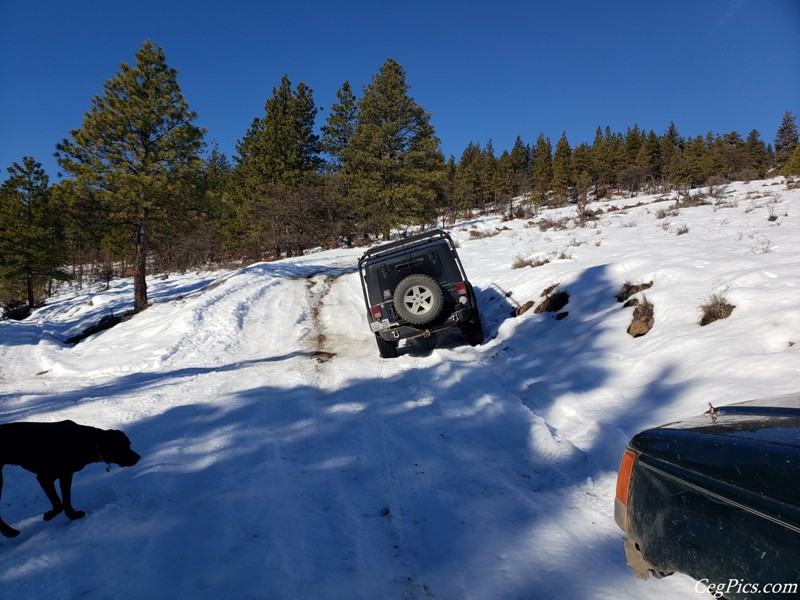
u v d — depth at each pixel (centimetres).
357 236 4369
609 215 2788
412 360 791
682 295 703
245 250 4588
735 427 191
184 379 793
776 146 7262
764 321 539
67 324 2234
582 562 266
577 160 7006
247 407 609
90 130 1788
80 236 1945
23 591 253
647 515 195
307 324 1249
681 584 207
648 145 7419
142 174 1814
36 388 847
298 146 4128
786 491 144
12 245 3212
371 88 3666
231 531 316
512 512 331
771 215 1497
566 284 945
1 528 322
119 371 943
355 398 625
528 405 552
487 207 7262
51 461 327
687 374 507
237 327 1225
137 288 1975
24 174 3216
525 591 245
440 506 346
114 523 328
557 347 724
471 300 791
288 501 359
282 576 265
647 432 213
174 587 260
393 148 3712
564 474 386
